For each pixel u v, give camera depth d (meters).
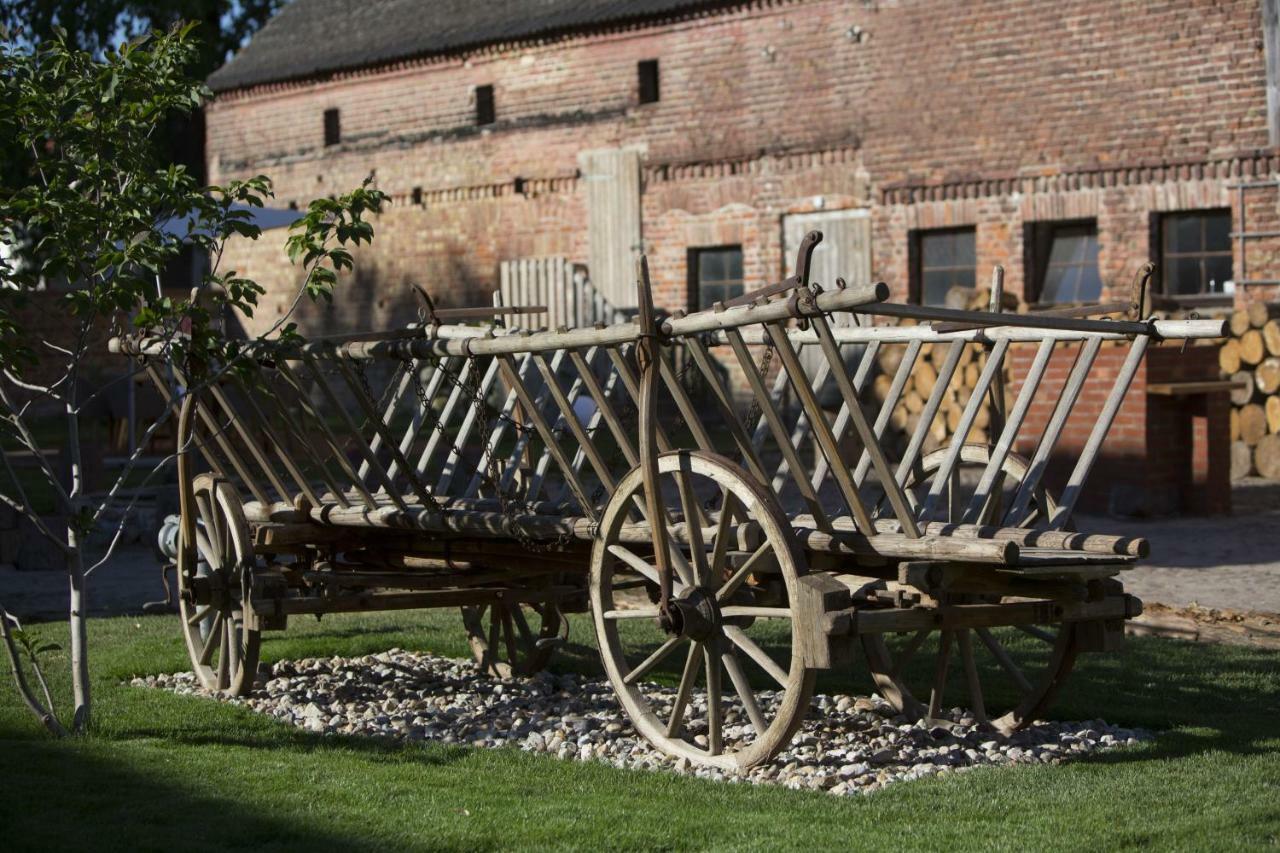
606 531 6.01
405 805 4.99
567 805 4.98
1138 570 10.98
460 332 7.25
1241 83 18.44
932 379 17.17
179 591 7.62
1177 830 4.55
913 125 21.23
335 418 22.89
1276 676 7.38
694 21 23.34
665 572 5.71
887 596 5.47
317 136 28.64
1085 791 5.12
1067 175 19.86
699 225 23.58
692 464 5.61
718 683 5.70
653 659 5.93
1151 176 19.17
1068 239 20.33
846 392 5.20
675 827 4.68
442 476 7.39
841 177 21.98
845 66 21.84
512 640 7.93
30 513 6.13
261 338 6.54
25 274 6.12
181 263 28.52
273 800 5.04
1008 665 6.47
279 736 6.25
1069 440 14.23
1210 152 18.67
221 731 6.30
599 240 24.73
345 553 7.78
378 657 8.45
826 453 5.32
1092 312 5.97
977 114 20.62
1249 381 16.55
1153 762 5.62
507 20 26.08
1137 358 5.75
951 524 5.66
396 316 27.72
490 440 6.67
